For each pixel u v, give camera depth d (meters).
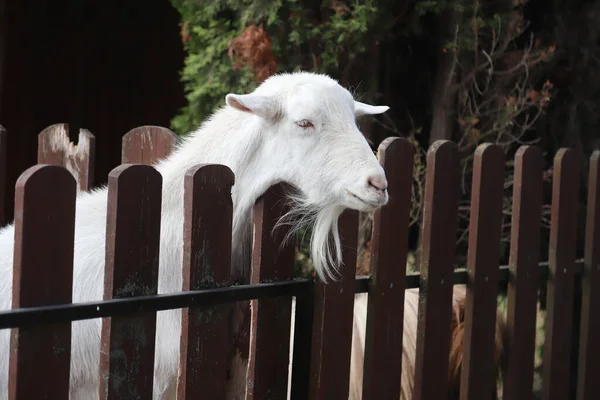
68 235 3.35
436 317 5.11
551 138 9.91
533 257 5.77
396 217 4.79
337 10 8.41
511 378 5.74
